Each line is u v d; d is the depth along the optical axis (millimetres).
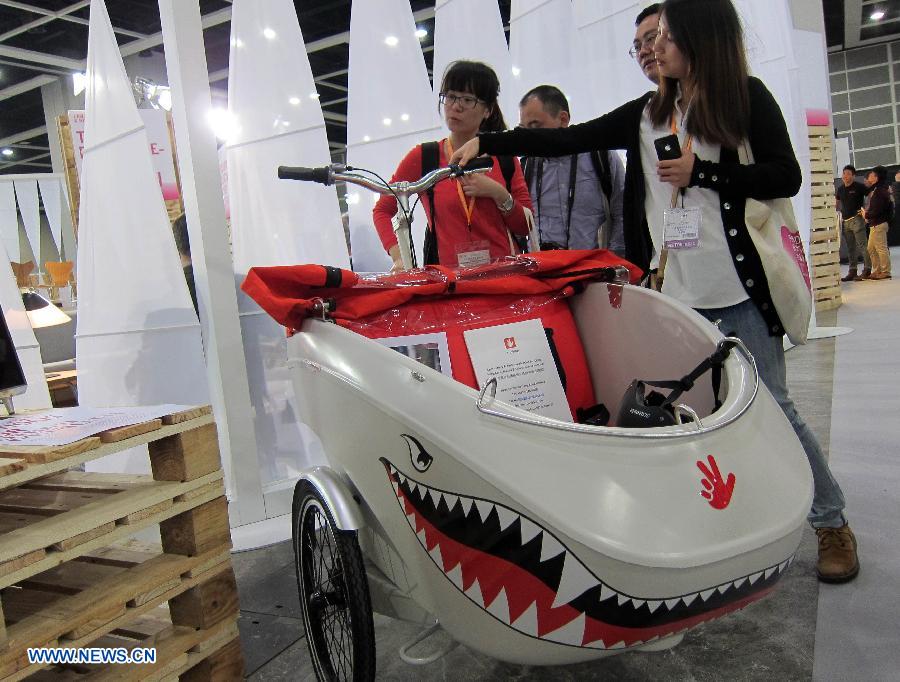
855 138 15688
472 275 1770
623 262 1829
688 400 1515
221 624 1521
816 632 1700
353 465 1426
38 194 9398
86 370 2795
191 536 1479
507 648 1230
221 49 8422
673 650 1680
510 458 1120
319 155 3020
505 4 7488
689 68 1742
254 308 2953
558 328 1775
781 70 4555
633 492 1080
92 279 2779
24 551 1165
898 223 14406
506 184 2445
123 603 1328
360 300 1626
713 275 1809
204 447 1504
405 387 1268
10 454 1221
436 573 1278
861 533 2188
